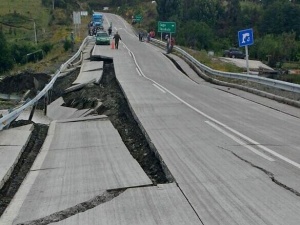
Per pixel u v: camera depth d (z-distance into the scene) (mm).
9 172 7523
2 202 6422
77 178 7211
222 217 5340
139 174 7188
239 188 6305
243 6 105000
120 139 10266
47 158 8734
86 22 89438
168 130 10289
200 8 91562
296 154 8109
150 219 5359
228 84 21203
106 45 43938
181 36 74875
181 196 6047
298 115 12656
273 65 65000
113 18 101562
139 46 44469
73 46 41062
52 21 90000
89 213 5664
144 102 14812
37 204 6129
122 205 5840
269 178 6727
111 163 8023
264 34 87375
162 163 7625
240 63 45750
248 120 11703
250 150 8367
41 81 26594
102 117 13188
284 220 5234
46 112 19219
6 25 86938
